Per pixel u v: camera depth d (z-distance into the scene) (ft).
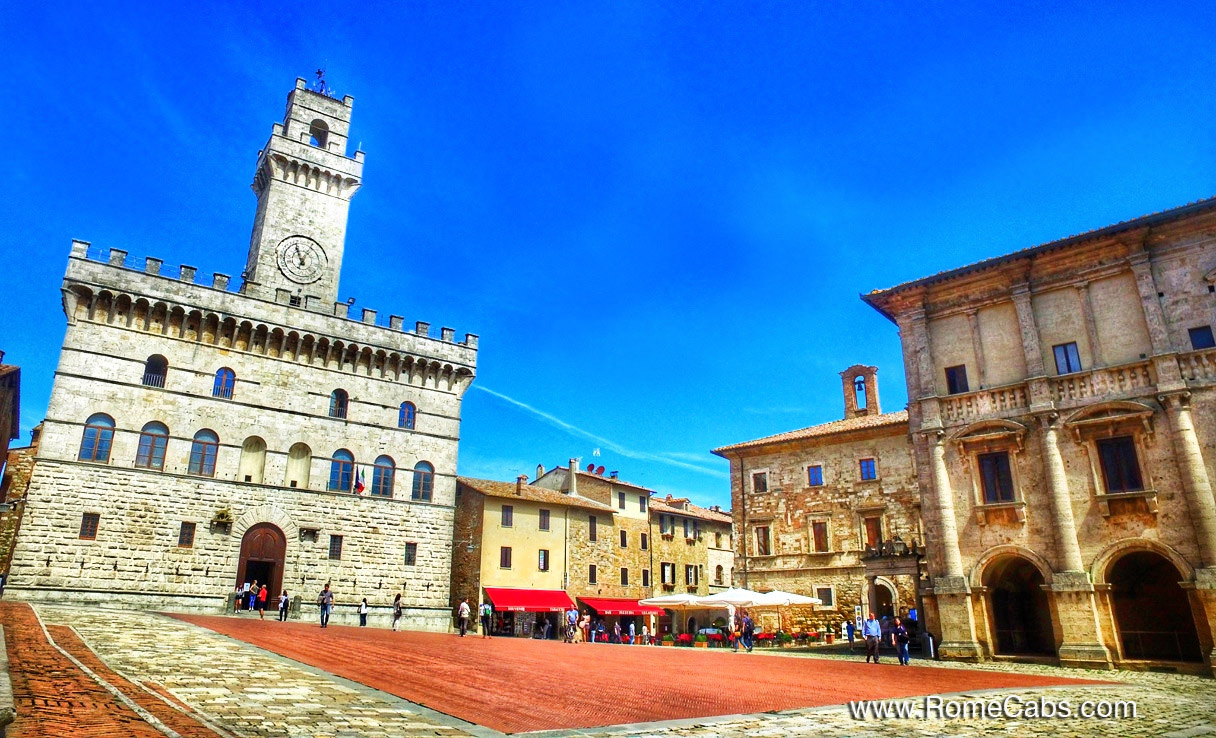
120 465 149.69
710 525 270.26
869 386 203.00
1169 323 105.09
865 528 174.29
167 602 148.15
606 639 190.60
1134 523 100.83
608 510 230.48
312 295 194.90
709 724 47.52
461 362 201.67
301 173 203.82
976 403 118.42
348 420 180.75
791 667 95.66
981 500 114.73
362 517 177.06
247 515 161.99
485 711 49.44
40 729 31.50
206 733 35.40
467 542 205.57
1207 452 97.86
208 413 162.30
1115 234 109.81
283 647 81.76
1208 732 50.03
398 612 144.15
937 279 124.77
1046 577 106.01
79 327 151.33
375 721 42.70
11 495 189.98
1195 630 102.42
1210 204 102.37
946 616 112.78
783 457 191.52
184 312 162.30
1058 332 114.73
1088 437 107.24
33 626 81.15
